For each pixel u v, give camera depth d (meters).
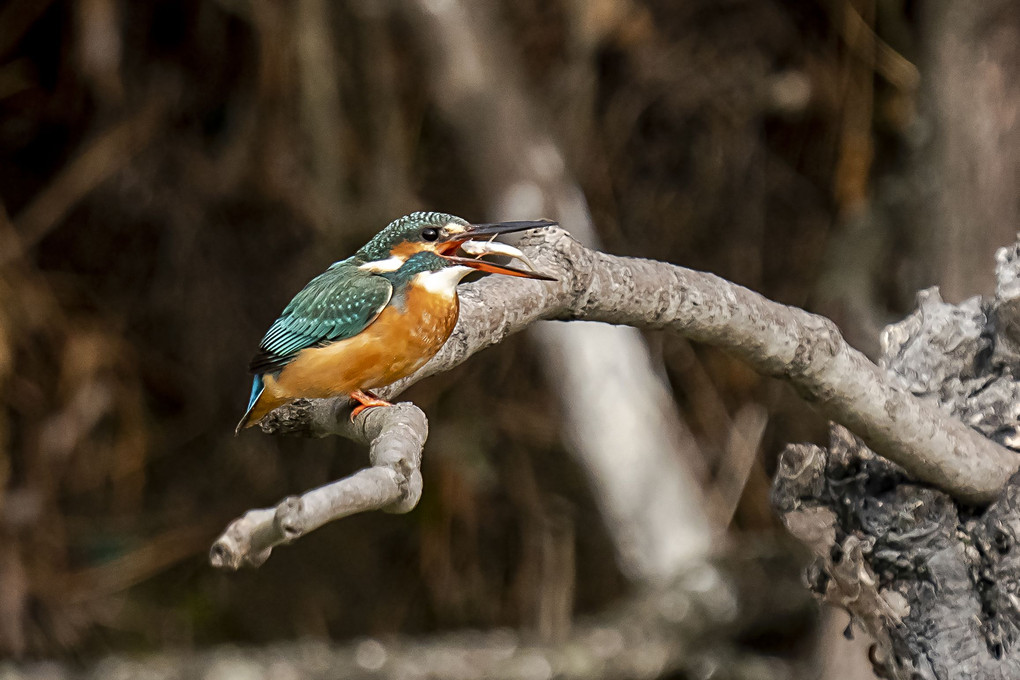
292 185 11.41
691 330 3.94
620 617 10.41
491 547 12.20
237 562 2.29
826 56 11.95
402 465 2.92
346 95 11.34
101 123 11.85
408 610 12.16
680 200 12.40
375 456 3.11
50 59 11.78
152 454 12.07
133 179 11.89
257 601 12.11
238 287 12.30
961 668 3.88
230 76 11.86
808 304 12.40
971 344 4.37
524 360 12.12
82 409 11.57
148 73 11.89
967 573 4.00
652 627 10.05
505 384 12.16
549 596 11.88
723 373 12.43
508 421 12.13
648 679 9.88
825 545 4.21
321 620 12.11
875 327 10.44
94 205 12.03
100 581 11.52
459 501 12.02
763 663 10.58
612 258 3.96
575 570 12.16
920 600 4.03
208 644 11.71
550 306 3.92
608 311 3.92
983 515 4.05
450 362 4.20
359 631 12.14
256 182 11.66
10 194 11.81
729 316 3.86
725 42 12.12
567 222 9.80
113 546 11.66
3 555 11.16
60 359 11.62
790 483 4.22
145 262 12.18
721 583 10.12
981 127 7.84
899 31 11.38
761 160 12.45
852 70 11.72
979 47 7.89
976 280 7.85
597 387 10.02
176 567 12.00
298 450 12.40
